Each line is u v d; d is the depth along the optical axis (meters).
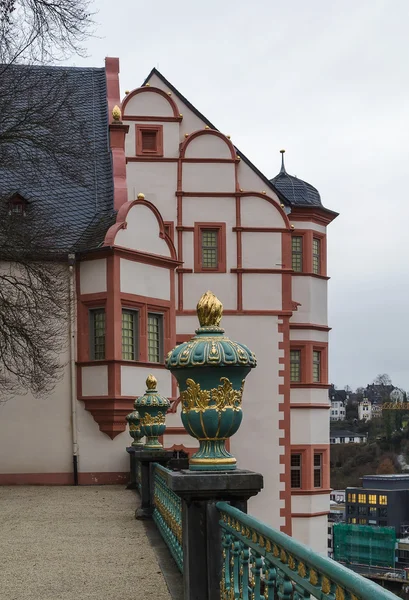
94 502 17.55
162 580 8.53
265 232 31.58
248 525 5.03
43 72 24.55
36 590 8.23
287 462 30.58
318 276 35.59
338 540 58.88
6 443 24.00
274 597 4.58
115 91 31.00
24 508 16.42
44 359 21.67
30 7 20.03
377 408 142.88
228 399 6.16
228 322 31.02
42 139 21.98
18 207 25.77
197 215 31.36
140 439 22.16
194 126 32.22
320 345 35.34
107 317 23.88
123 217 24.44
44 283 21.77
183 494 6.18
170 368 6.23
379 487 68.25
